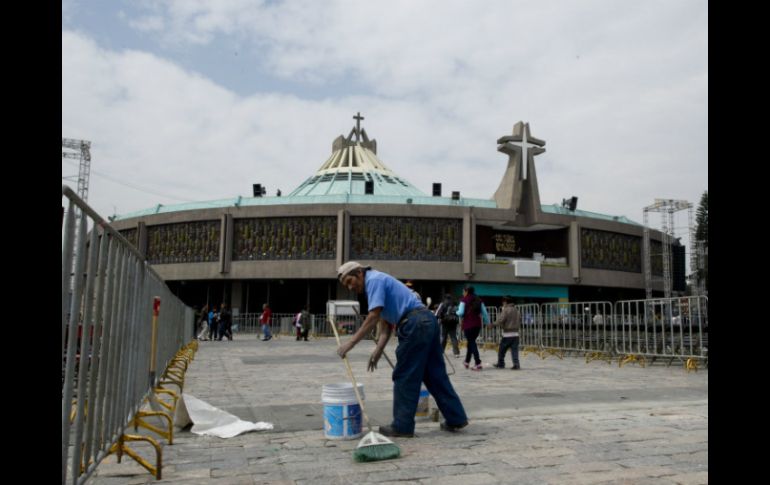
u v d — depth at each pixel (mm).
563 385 10016
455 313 17703
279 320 39219
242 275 44062
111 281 4172
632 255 50844
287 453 5043
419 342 5590
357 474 4328
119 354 4531
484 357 17938
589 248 48281
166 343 10578
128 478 4305
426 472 4355
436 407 7066
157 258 47156
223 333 30875
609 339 16281
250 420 6656
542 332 19062
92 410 3709
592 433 5742
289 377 11680
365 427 6281
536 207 47250
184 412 6117
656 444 5223
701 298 13211
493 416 6812
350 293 44594
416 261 43719
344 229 43156
